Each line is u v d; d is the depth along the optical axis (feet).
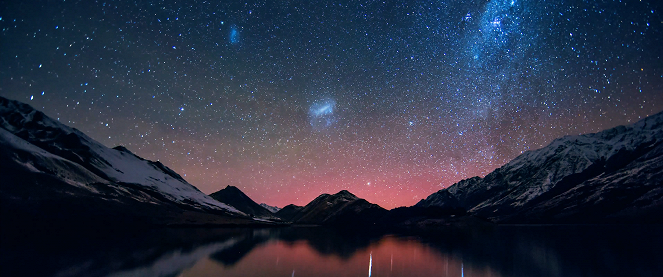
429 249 93.50
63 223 170.09
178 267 58.03
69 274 48.52
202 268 57.41
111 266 56.70
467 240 129.70
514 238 140.77
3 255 66.08
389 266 61.31
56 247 83.30
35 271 50.11
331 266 61.41
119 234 141.28
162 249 86.43
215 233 173.88
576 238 135.44
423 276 51.06
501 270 56.34
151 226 218.79
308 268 58.80
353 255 79.41
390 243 117.08
